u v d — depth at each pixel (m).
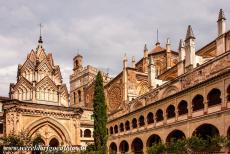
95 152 56.22
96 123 58.22
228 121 39.88
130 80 85.19
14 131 70.25
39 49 87.69
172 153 43.59
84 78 115.25
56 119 77.88
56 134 77.94
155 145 47.62
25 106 73.75
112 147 76.00
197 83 46.69
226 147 38.28
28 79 83.62
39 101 80.69
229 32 51.31
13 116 71.19
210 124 44.03
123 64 86.44
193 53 55.59
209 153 40.22
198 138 41.38
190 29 56.41
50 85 83.25
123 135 69.75
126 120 68.94
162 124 55.12
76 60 123.19
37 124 74.88
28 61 84.75
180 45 62.53
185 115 49.12
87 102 109.44
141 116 62.91
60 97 83.94
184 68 60.38
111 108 90.25
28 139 67.12
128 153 60.31
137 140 66.19
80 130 89.00
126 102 78.62
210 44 62.81
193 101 47.56
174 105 51.84
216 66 44.84
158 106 56.72
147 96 64.81
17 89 82.25
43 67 85.31
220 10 53.66
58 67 89.56
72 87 121.75
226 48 51.81
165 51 91.19
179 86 53.69
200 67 48.44
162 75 77.81
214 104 43.81
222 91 41.41
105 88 94.38
